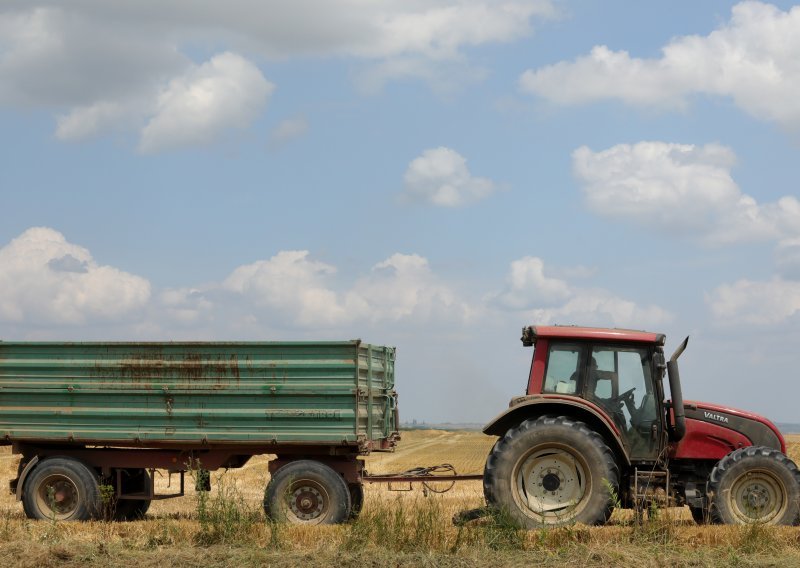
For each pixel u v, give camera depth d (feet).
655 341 44.83
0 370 49.96
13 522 46.29
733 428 45.52
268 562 33.71
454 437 270.87
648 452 44.47
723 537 37.86
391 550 35.58
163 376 48.47
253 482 83.97
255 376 47.67
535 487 43.32
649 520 38.78
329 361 47.14
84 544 36.35
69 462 49.47
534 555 35.04
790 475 43.21
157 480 81.61
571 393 45.06
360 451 47.83
